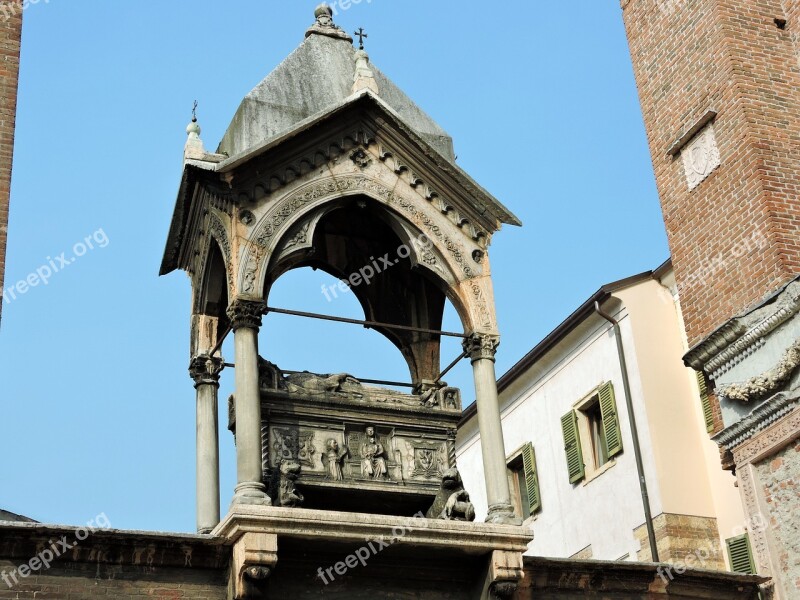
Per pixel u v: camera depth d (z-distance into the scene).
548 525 28.59
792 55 19.39
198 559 14.20
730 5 19.47
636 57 21.27
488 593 14.93
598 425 27.89
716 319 18.66
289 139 16.09
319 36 18.14
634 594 16.06
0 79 16.59
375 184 16.47
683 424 25.91
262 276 15.48
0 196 15.93
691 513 25.00
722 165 18.95
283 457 15.67
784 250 17.70
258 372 15.41
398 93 17.81
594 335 27.84
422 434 16.56
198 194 16.34
